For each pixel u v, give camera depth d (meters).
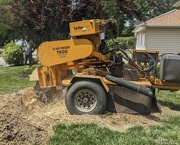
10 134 4.09
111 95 5.49
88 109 5.44
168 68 5.91
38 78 5.95
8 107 4.65
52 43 5.69
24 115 4.72
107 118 5.31
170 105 7.04
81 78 5.45
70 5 9.84
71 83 5.52
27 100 5.79
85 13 10.07
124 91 5.47
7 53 17.92
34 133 4.29
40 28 10.02
